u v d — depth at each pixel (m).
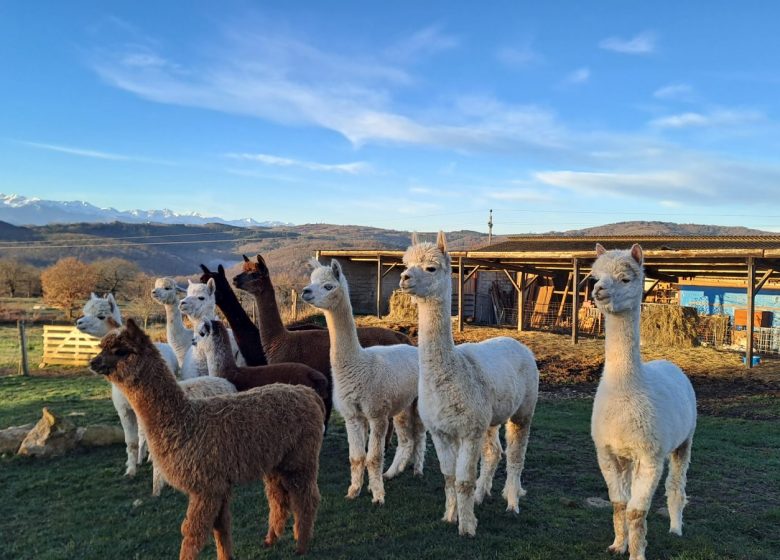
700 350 16.92
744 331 18.19
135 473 6.06
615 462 4.14
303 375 6.00
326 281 5.27
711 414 10.27
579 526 4.82
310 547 4.38
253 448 3.93
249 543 4.47
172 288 7.60
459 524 4.59
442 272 4.53
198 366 6.56
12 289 40.47
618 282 3.89
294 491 4.32
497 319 27.50
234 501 5.38
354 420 5.43
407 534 4.62
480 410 4.52
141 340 3.73
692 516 5.14
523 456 5.32
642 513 3.90
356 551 4.32
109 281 34.84
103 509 5.23
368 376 5.38
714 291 22.00
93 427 7.22
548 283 27.08
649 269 19.77
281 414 4.18
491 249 27.61
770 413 10.20
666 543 4.44
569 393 11.97
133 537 4.60
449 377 4.48
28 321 26.98
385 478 6.12
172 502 5.33
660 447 3.89
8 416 9.74
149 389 3.71
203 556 4.29
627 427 3.88
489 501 5.43
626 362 3.95
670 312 18.27
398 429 6.28
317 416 4.45
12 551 4.39
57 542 4.57
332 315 5.40
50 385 13.45
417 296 4.46
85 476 6.09
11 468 6.38
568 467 6.59
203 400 4.01
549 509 5.23
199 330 5.91
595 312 23.06
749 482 6.14
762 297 20.94
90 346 16.67
